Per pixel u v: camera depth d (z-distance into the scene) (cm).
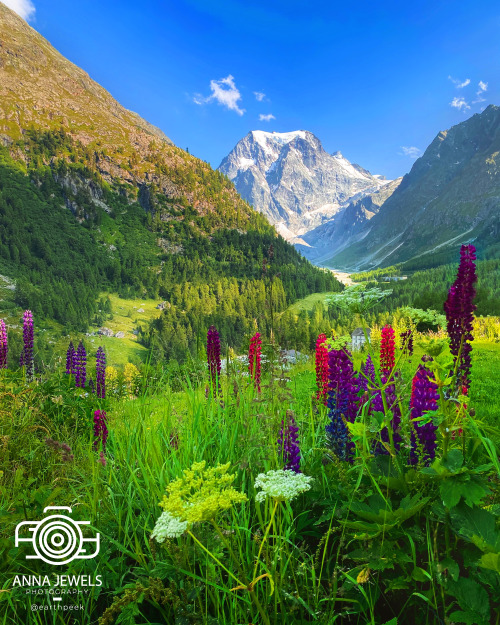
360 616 213
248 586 166
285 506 270
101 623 192
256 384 398
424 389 259
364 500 252
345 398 317
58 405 548
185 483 168
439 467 206
